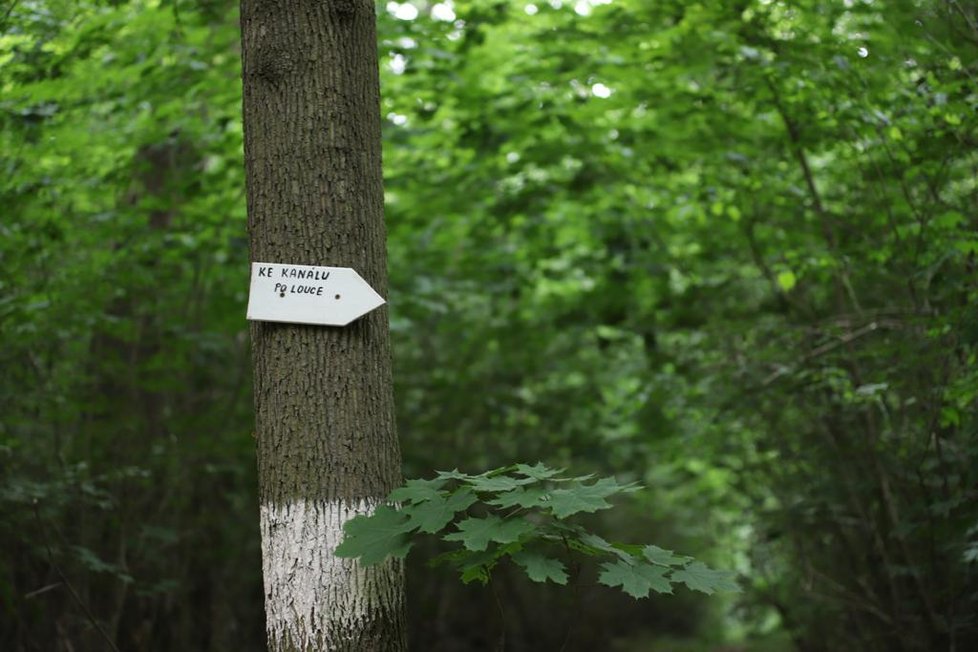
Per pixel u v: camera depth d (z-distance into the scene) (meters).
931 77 4.66
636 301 8.63
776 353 6.02
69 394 6.20
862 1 5.02
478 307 9.70
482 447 10.24
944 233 4.93
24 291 5.78
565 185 7.74
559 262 9.53
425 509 2.63
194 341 6.92
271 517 2.79
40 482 5.64
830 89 5.11
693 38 5.67
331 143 2.88
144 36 5.58
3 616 5.94
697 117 6.22
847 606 6.60
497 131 7.08
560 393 10.07
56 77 5.14
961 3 4.71
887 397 5.89
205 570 7.89
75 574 5.99
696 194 6.34
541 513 2.79
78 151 6.02
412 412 9.51
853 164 6.03
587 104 6.62
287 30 2.91
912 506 5.29
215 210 6.47
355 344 2.85
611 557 2.85
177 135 6.19
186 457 7.05
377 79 3.07
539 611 11.38
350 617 2.72
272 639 2.79
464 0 6.36
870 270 5.88
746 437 7.40
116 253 6.20
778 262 6.05
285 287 2.83
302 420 2.79
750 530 8.50
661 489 10.54
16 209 5.58
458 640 10.79
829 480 6.42
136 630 6.57
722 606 14.02
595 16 6.00
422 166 7.70
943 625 5.07
